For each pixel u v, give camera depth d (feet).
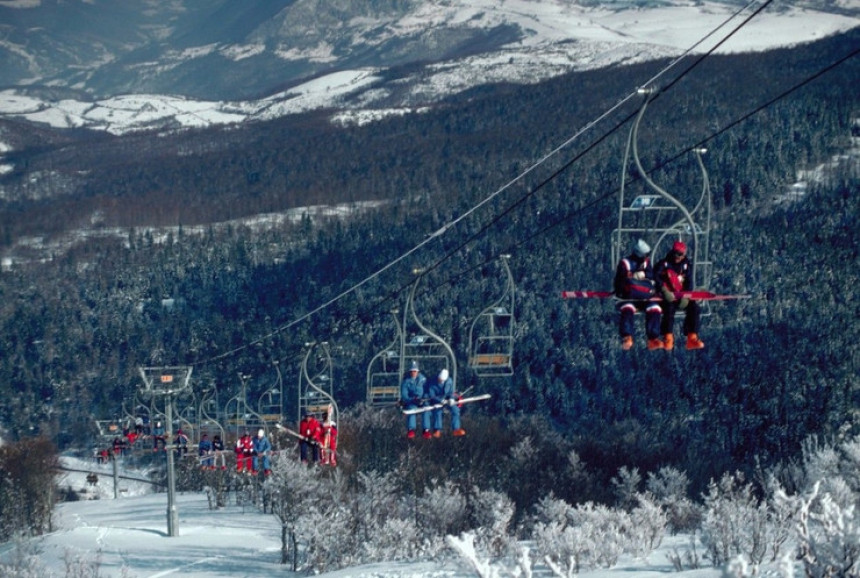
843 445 232.94
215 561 288.92
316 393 300.20
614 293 117.91
